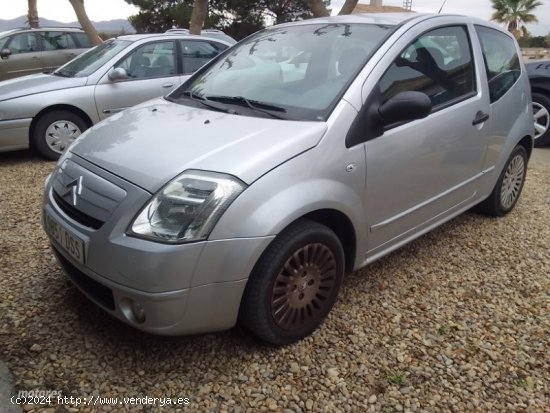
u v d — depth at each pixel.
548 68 7.56
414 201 3.22
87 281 2.56
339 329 2.86
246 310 2.48
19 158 6.42
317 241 2.62
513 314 3.08
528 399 2.41
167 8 24.11
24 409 2.21
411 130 3.04
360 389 2.43
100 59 6.62
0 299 3.01
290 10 24.33
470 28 3.80
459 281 3.44
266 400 2.34
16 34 10.87
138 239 2.24
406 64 3.11
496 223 4.46
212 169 2.33
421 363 2.61
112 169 2.50
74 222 2.49
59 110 6.18
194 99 3.33
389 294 3.24
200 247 2.23
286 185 2.42
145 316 2.27
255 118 2.82
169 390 2.37
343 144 2.67
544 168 6.52
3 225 4.15
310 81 3.02
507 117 4.05
